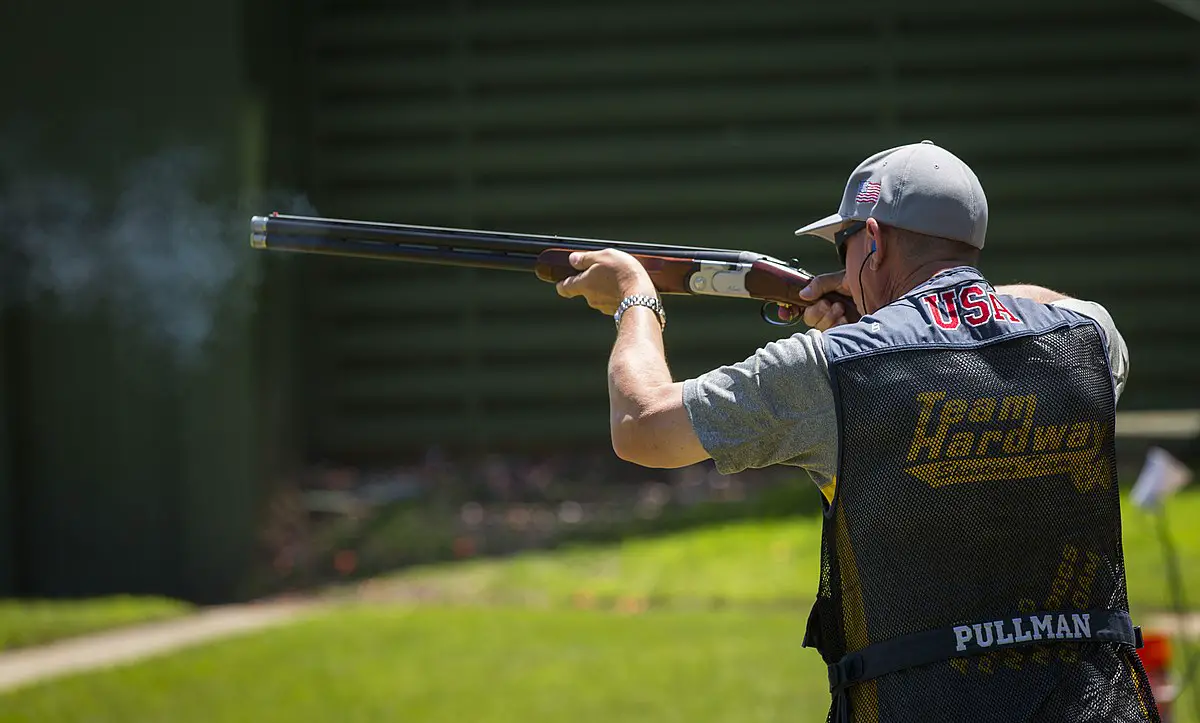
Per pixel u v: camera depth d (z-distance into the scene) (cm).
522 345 4494
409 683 2325
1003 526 825
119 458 3753
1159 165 4425
